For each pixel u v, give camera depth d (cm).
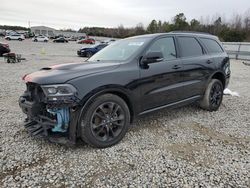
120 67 371
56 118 328
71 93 317
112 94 359
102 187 271
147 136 404
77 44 5012
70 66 377
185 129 440
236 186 273
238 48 2617
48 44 4625
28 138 385
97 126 348
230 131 436
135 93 381
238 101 657
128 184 276
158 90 416
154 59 396
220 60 554
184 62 462
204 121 484
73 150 350
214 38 581
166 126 453
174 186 273
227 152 354
